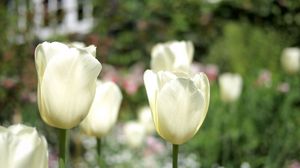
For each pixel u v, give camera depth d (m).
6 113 5.94
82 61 1.15
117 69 8.24
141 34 9.02
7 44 6.57
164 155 5.40
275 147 3.74
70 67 1.15
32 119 5.49
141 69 7.89
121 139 5.61
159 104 1.23
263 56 9.30
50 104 1.16
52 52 1.16
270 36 9.39
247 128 4.98
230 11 10.37
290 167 4.62
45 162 0.88
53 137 5.83
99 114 1.60
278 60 9.23
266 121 5.08
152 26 9.10
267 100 5.50
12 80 5.89
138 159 5.30
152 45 8.98
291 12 9.23
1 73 6.29
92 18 9.80
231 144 4.34
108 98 1.60
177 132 1.24
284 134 4.28
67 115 1.16
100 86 1.60
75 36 7.30
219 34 10.54
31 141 0.86
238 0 10.05
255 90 5.96
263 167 4.38
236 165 4.18
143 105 7.16
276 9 9.38
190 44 1.92
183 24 10.02
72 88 1.16
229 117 5.07
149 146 5.22
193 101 1.22
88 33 7.81
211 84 7.16
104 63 7.32
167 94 1.22
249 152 4.59
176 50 1.87
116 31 9.81
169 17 9.95
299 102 6.06
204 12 10.34
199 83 1.26
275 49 9.29
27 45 6.52
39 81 1.18
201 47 10.38
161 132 1.25
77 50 1.15
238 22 10.25
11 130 0.90
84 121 1.61
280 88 5.75
